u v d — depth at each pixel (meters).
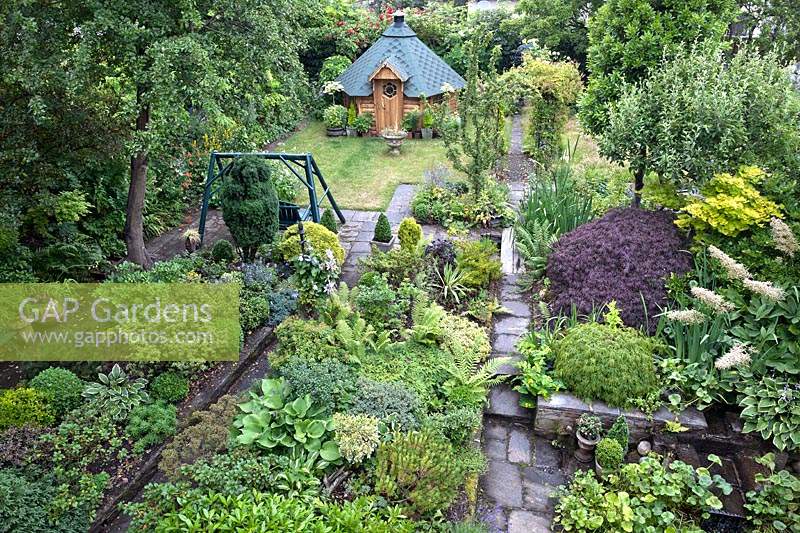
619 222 7.55
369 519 4.45
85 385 5.70
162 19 6.64
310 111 17.03
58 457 4.94
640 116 7.57
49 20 6.55
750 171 6.76
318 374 5.75
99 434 5.27
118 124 7.63
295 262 7.39
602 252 7.19
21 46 6.29
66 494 4.67
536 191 9.41
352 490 4.92
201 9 7.13
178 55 6.48
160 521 4.33
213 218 10.79
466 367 6.23
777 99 7.00
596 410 5.78
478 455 5.40
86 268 7.74
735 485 5.15
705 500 4.84
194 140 9.23
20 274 7.16
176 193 10.82
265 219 8.23
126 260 8.79
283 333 6.41
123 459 5.25
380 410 5.54
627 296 6.74
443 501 4.83
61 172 7.70
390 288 7.78
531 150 13.10
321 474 5.05
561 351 6.23
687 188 7.52
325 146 14.95
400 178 12.86
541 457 5.81
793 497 4.78
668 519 4.79
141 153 7.74
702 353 5.91
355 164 13.69
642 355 5.90
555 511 5.18
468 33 19.67
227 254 8.55
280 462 4.97
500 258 9.06
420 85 15.24
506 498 5.34
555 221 8.86
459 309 7.65
